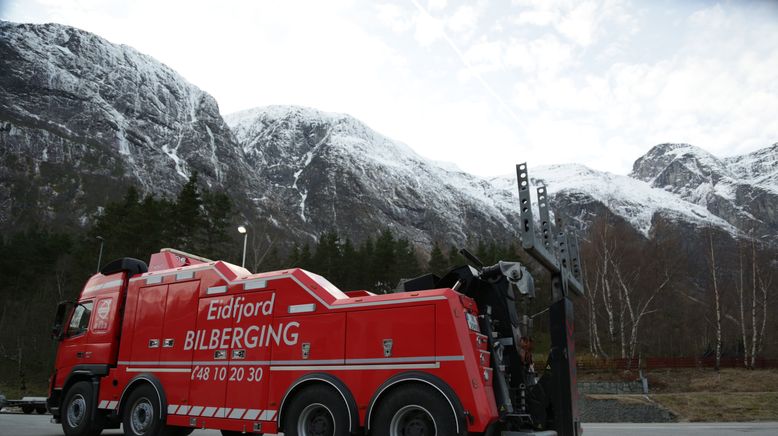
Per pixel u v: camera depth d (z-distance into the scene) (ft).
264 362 29.71
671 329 201.98
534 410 26.81
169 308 35.14
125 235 168.76
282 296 30.27
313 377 27.32
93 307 40.09
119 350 37.09
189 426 31.65
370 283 231.91
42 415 69.00
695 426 62.64
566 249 30.30
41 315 193.57
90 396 37.04
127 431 34.37
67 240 233.96
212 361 31.83
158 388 33.45
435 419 23.71
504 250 270.26
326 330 28.07
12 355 188.14
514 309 29.50
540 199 28.45
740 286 167.84
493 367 26.35
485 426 23.38
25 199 541.34
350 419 25.67
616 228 191.21
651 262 192.85
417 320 25.70
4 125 648.79
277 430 28.14
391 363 25.68
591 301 172.45
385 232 257.96
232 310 31.96
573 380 26.91
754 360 135.64
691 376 127.24
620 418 90.84
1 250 203.62
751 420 83.61
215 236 179.52
